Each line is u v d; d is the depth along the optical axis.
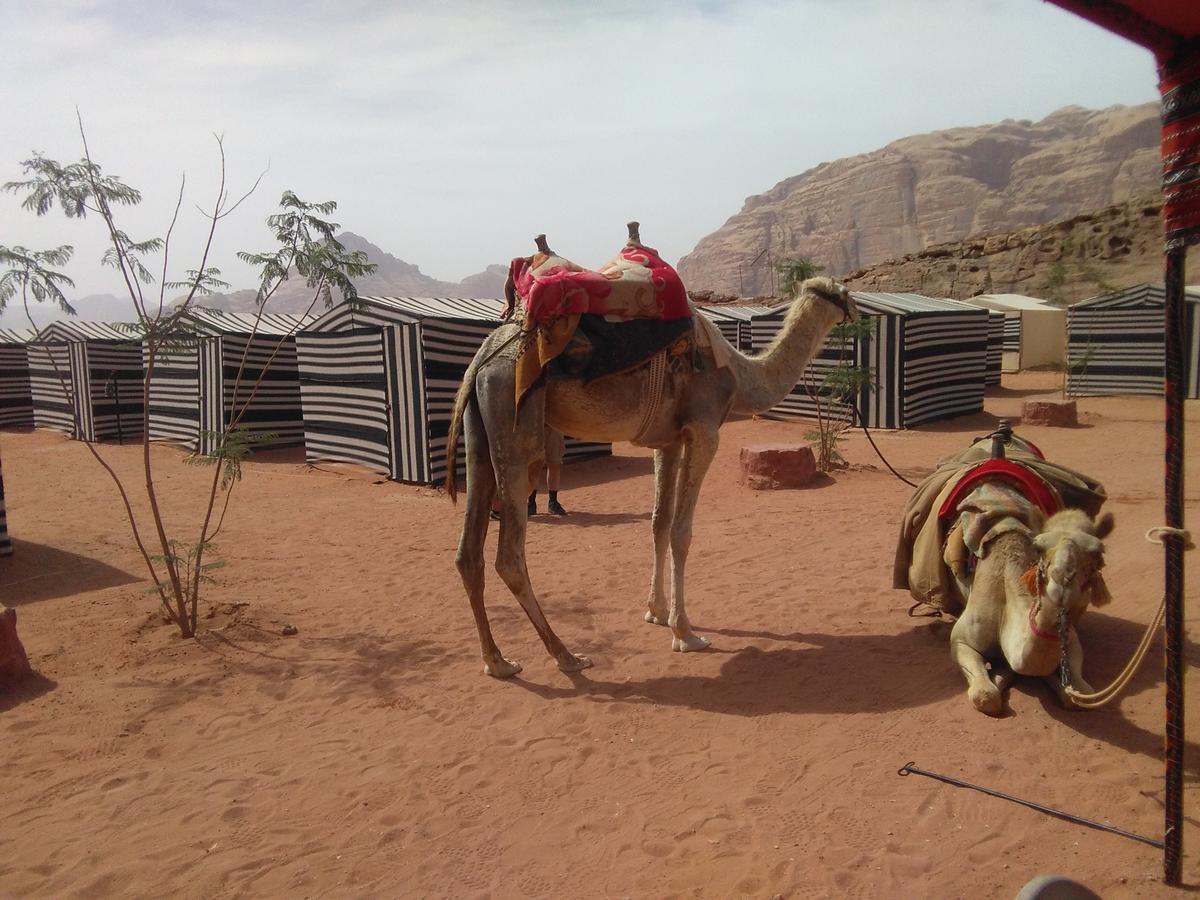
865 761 4.74
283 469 17.14
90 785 4.89
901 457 16.72
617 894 3.81
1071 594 4.44
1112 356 26.95
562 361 5.92
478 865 4.09
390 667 6.61
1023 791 4.30
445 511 12.70
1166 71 3.10
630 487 14.50
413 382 14.55
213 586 8.74
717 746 5.12
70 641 7.07
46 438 23.89
